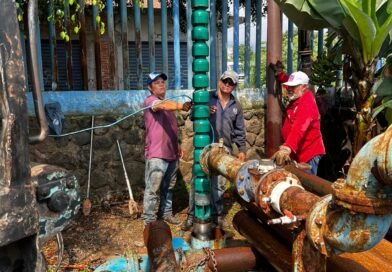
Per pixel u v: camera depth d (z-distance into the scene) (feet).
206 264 10.00
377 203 4.96
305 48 20.99
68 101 16.98
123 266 9.97
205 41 12.97
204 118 13.08
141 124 18.10
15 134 4.42
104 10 21.67
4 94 4.33
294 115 14.30
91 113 17.33
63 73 21.91
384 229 5.29
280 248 9.58
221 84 14.73
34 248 4.69
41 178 4.84
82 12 17.16
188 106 13.58
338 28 14.67
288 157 13.26
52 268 11.94
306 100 14.02
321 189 10.69
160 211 15.85
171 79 24.84
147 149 14.65
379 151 4.69
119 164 17.93
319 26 15.97
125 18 17.89
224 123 14.80
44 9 16.08
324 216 5.70
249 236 11.05
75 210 5.26
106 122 17.53
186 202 18.01
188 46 18.99
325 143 20.22
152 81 14.51
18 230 4.43
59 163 16.99
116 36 22.30
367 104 14.64
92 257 12.93
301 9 14.82
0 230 4.27
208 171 12.55
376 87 14.56
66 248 13.44
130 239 14.29
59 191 5.00
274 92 18.70
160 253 9.41
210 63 19.56
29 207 4.55
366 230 5.21
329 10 14.05
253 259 10.44
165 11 18.45
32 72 4.84
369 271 7.73
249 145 20.62
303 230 6.44
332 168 19.84
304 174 11.98
